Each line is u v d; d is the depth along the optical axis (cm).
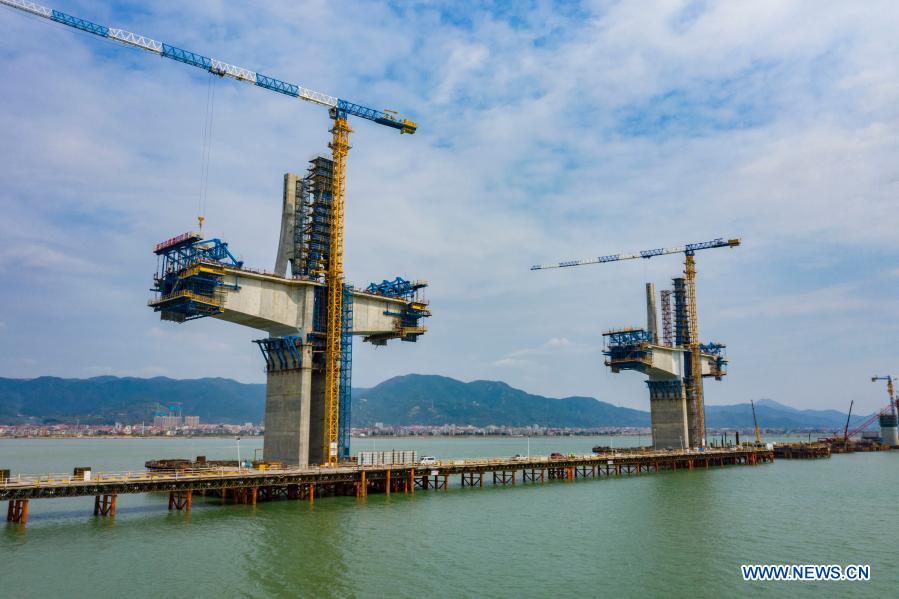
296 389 8888
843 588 4719
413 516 7275
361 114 11025
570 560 5409
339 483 8788
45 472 13875
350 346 9600
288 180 9531
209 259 8275
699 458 14800
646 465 13725
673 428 15825
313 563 5191
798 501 8862
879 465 16088
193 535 6062
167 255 8638
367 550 5647
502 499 8850
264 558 5306
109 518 6769
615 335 15112
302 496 8275
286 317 8962
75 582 4609
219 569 4969
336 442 9100
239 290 8506
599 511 7875
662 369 15438
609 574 5000
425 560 5353
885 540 6253
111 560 5175
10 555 5269
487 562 5312
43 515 6975
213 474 7294
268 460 9044
